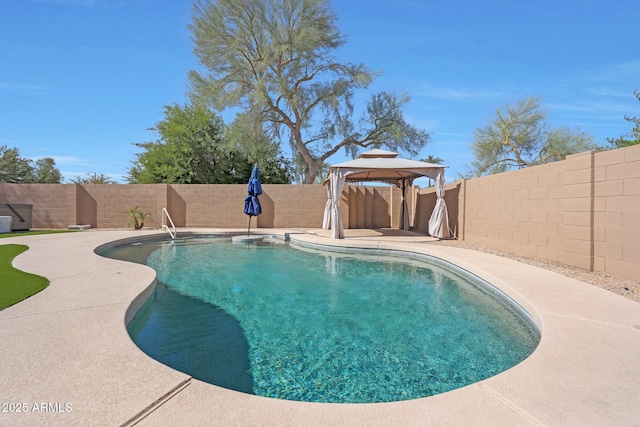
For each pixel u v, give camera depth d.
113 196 15.08
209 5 17.84
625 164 5.12
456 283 5.93
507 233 8.27
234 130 19.23
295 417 1.74
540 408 1.84
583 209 5.87
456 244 9.88
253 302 4.78
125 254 8.95
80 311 3.31
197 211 15.38
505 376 2.20
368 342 3.45
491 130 20.86
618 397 1.95
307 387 2.62
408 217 14.73
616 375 2.20
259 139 20.58
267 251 9.63
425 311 4.43
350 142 22.34
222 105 19.03
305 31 18.41
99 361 2.29
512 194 8.06
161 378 2.09
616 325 3.11
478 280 5.74
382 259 8.42
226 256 8.74
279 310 4.45
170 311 4.35
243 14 18.12
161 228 14.98
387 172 13.24
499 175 8.63
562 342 2.73
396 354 3.18
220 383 2.67
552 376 2.19
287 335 3.62
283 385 2.64
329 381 2.70
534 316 3.62
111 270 5.30
